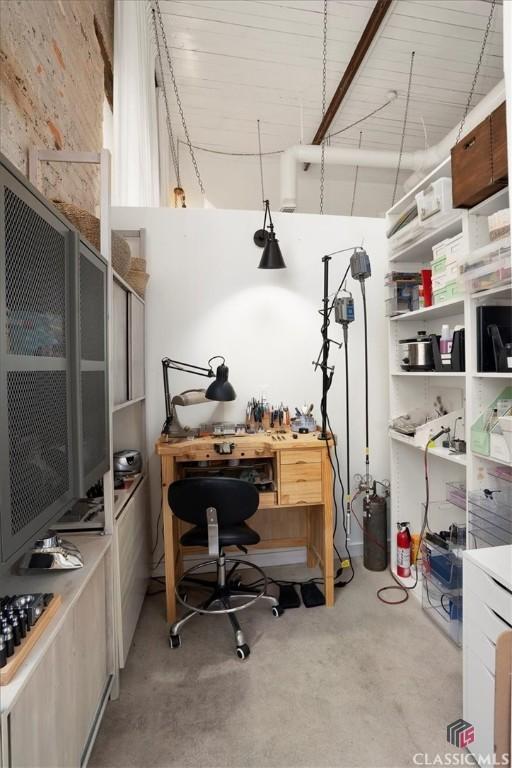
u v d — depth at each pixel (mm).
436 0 2439
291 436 2062
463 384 2111
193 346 2350
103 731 1291
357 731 1277
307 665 1570
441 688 1448
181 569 2238
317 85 3170
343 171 4277
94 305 1271
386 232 2354
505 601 1093
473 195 1523
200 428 2232
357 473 2539
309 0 2449
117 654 1439
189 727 1302
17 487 779
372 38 2666
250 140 3867
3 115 1205
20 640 798
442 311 1965
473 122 2896
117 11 2377
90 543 1349
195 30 2672
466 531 1677
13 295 767
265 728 1293
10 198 746
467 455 1640
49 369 935
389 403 2459
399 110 3451
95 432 1267
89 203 2068
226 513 1673
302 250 2457
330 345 2475
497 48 2826
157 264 2318
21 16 1315
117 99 2391
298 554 2463
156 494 2318
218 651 1666
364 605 1978
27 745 770
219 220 2367
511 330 1591
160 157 3316
